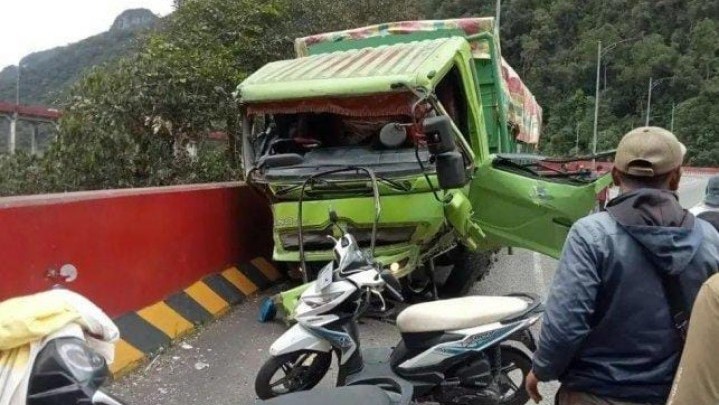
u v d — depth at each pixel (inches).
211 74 446.6
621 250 96.2
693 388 74.1
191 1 524.4
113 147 409.7
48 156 408.5
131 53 494.3
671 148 97.8
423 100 243.9
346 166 252.2
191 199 273.9
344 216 251.6
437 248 276.4
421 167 247.4
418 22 342.3
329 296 173.5
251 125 282.5
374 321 271.3
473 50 339.3
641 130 101.1
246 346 238.7
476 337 164.7
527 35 3388.3
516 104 456.4
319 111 260.5
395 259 252.2
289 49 542.3
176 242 260.2
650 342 96.1
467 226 267.3
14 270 175.9
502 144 363.6
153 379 204.5
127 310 225.1
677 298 94.3
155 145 436.5
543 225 289.6
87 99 422.9
